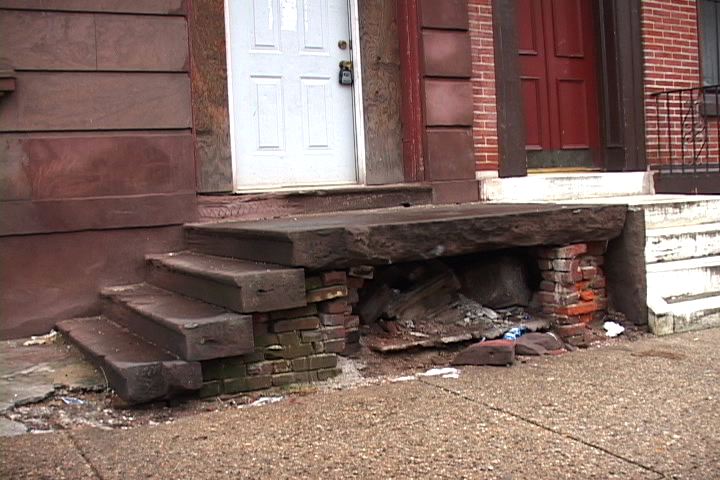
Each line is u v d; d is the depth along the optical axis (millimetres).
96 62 5668
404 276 5594
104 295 5582
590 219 5570
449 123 7031
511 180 7254
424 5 6910
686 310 5684
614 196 7648
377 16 7004
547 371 4691
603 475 3109
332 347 4715
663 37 8305
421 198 6867
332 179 6930
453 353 5207
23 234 5492
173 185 5918
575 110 8188
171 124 5898
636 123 8133
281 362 4570
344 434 3672
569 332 5480
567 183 7535
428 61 6922
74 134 5625
